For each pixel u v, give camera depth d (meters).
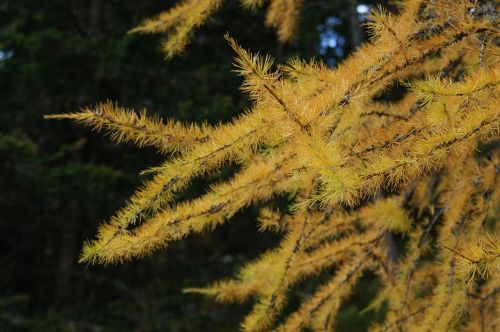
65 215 7.69
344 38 6.88
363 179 1.28
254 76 1.26
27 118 6.96
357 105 1.56
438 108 1.35
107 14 7.16
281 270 2.18
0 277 7.87
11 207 7.36
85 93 6.58
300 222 2.23
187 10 2.39
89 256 1.45
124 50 5.71
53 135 7.42
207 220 1.66
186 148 1.57
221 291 2.38
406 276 2.52
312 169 1.41
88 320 6.74
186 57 6.11
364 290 6.87
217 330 6.79
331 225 2.37
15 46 6.10
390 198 2.52
